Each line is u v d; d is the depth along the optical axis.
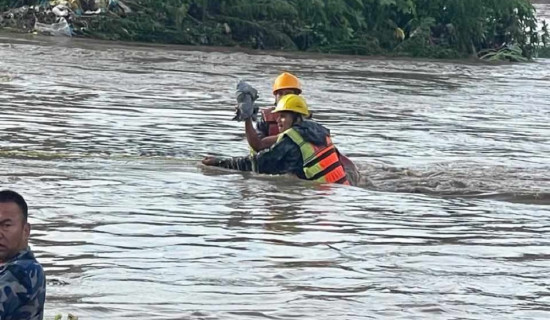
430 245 9.13
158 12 38.03
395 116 20.56
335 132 17.33
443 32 44.19
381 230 9.67
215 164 12.87
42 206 9.84
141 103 19.59
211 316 6.75
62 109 17.78
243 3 39.56
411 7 42.69
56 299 6.95
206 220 9.68
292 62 34.03
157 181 11.65
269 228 9.48
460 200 11.73
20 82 21.59
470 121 20.48
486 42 45.00
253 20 39.97
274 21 40.25
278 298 7.23
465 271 8.25
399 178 13.02
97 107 18.44
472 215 10.71
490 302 7.38
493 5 44.72
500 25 45.41
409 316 6.95
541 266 8.53
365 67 34.38
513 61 43.94
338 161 12.54
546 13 70.19
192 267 7.96
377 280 7.83
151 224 9.38
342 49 40.75
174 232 9.10
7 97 18.94
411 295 7.46
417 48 42.00
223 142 15.20
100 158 13.07
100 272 7.68
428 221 10.25
